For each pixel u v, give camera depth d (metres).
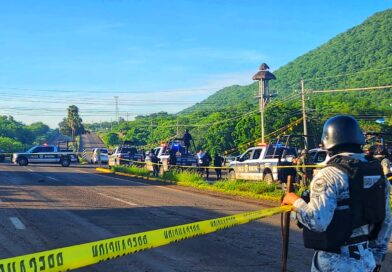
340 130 3.54
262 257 8.30
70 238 9.76
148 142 110.44
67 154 46.25
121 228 10.88
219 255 8.46
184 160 31.69
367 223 3.43
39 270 3.01
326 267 3.36
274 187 18.64
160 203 15.65
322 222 3.25
